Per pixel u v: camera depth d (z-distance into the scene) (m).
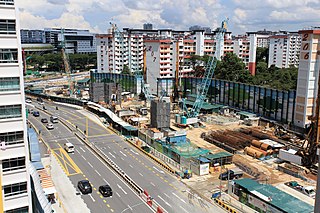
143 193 58.91
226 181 65.69
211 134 95.81
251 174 68.88
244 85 121.00
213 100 136.75
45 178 59.50
